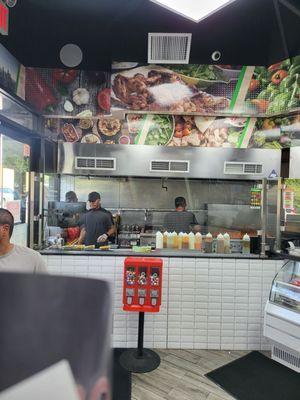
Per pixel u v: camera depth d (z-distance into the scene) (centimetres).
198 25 269
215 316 298
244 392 231
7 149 292
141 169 411
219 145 409
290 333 252
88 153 407
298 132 362
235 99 351
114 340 296
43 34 276
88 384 45
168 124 410
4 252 184
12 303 48
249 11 248
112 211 459
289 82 326
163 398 222
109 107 348
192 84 348
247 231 414
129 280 259
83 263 294
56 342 47
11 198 302
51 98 344
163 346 298
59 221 364
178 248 326
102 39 290
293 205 314
